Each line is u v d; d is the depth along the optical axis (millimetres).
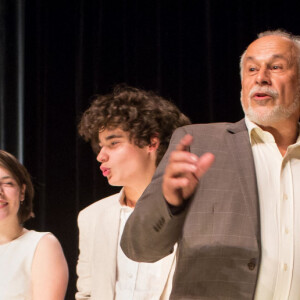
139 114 5152
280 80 3943
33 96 9258
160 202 3127
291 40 4145
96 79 9078
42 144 9164
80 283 5492
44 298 5750
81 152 8922
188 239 3480
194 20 9117
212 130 3879
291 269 3482
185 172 2807
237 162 3656
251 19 9031
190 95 8992
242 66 4230
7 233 6098
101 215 5395
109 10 9211
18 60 9312
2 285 5820
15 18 9297
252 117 3920
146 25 9148
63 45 9273
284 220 3602
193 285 3426
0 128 9242
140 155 5129
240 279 3410
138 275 4980
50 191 9031
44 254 5941
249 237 3445
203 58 9039
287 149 3758
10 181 6121
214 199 3543
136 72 9078
